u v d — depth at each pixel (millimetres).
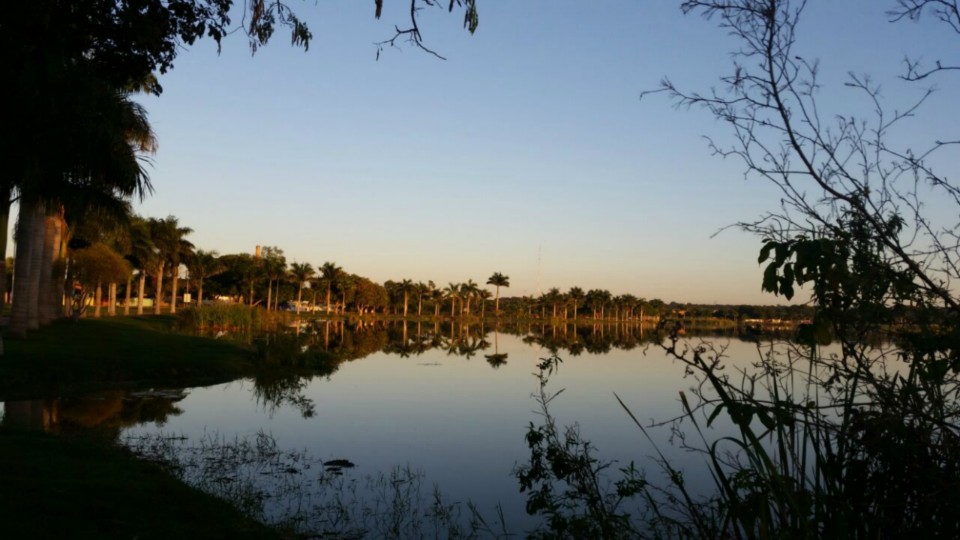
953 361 2738
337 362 33688
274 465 11781
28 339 26031
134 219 46344
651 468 10617
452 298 147500
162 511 7695
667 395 21328
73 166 13961
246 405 19031
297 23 7633
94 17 8328
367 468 11906
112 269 38062
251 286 89312
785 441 3355
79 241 40094
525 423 16734
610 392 22188
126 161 14656
